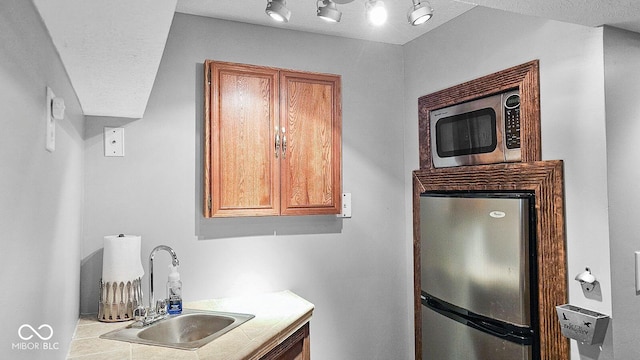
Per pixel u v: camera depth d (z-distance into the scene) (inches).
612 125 66.2
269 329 70.7
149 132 88.4
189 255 90.8
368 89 109.3
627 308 66.1
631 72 68.8
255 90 93.5
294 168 96.9
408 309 111.3
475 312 83.3
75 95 64.1
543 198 73.2
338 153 101.5
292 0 85.7
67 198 55.5
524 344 73.1
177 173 90.4
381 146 110.3
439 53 100.0
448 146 96.5
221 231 93.7
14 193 27.9
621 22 64.3
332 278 103.9
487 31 86.7
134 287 77.2
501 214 77.8
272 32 99.3
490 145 85.0
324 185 99.7
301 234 101.0
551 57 73.7
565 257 70.7
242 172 91.9
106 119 85.3
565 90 71.4
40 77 35.8
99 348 62.4
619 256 65.8
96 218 84.1
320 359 102.2
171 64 90.4
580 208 68.9
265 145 94.0
